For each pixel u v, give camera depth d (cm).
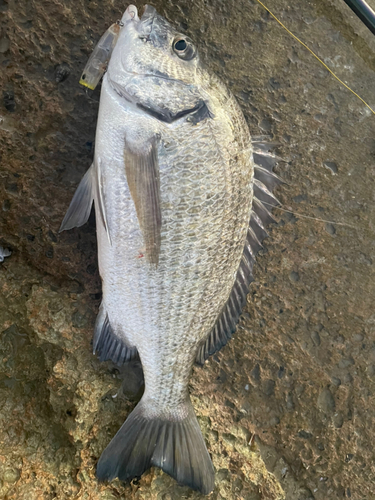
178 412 31
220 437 34
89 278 32
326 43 37
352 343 37
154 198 26
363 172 38
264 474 34
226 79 34
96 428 31
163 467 31
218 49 34
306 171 36
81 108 31
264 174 31
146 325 29
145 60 26
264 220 31
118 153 27
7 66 30
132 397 33
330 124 37
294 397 36
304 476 36
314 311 37
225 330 32
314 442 36
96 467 30
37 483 30
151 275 28
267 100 35
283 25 36
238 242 29
